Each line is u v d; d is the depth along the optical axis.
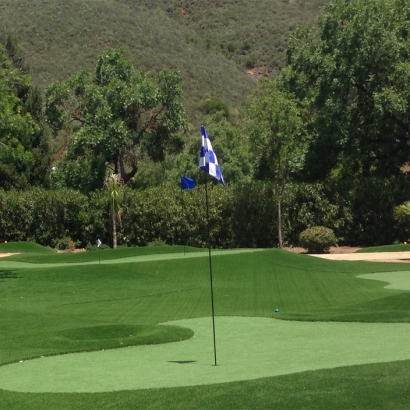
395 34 35.19
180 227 36.12
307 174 38.50
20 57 50.19
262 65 84.12
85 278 22.20
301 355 10.28
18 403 8.01
